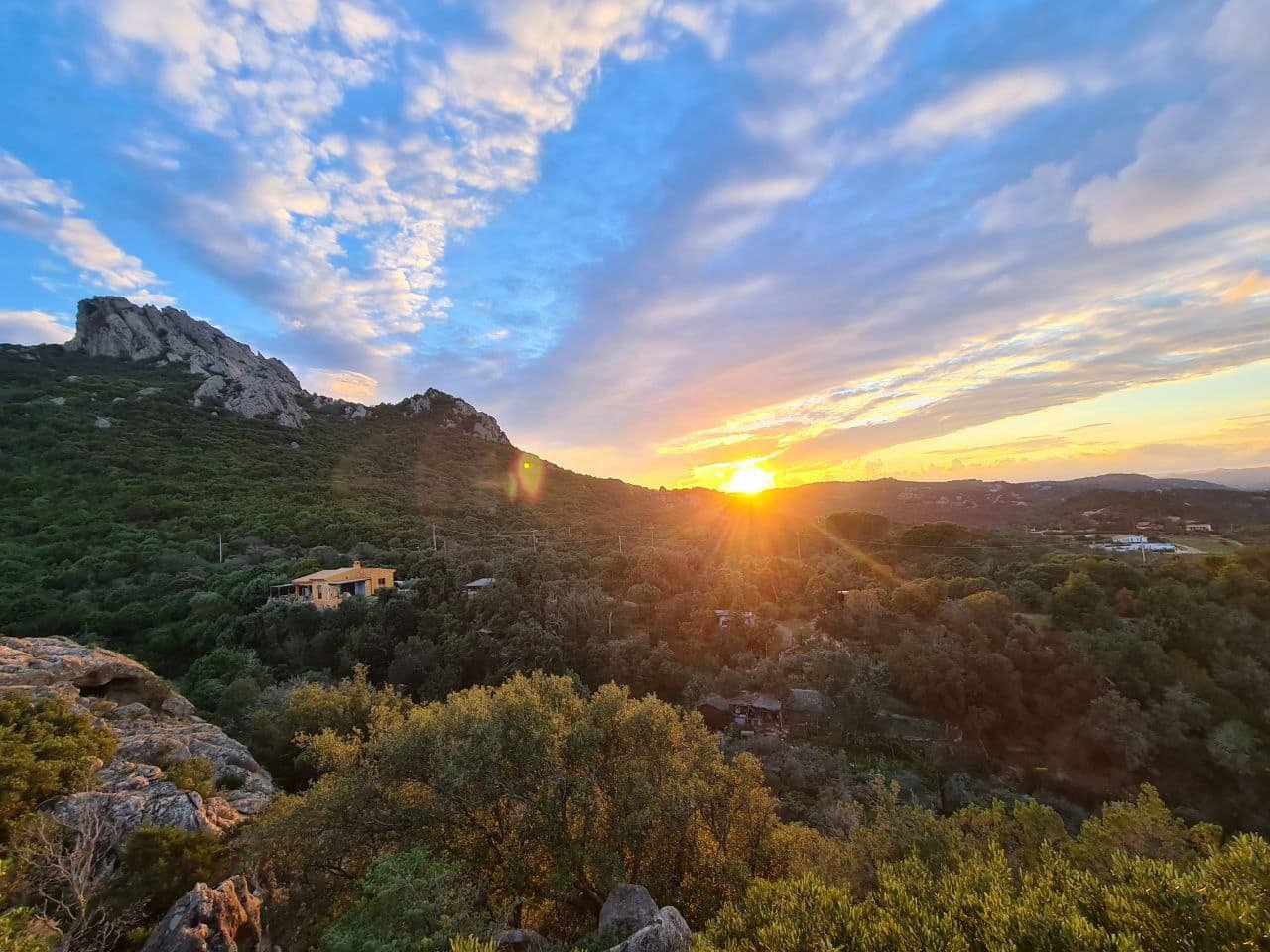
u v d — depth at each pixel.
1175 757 34.00
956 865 13.05
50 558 49.06
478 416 148.62
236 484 76.31
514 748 15.73
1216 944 7.01
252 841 14.15
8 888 11.09
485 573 57.28
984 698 40.03
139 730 22.72
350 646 43.44
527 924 14.69
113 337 118.88
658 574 59.31
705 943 8.38
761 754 37.09
